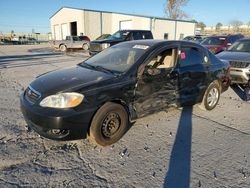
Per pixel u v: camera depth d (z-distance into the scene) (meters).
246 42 8.45
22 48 27.11
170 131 4.11
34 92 3.41
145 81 3.82
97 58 4.61
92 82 3.39
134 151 3.42
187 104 4.75
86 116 3.22
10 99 5.74
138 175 2.88
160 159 3.23
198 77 4.77
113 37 15.25
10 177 2.78
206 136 3.96
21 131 3.94
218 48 12.04
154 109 4.09
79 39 23.50
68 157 3.23
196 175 2.90
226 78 5.57
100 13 32.50
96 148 3.48
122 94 3.56
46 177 2.80
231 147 3.61
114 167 3.03
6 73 9.53
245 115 5.05
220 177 2.88
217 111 5.27
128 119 3.79
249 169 3.05
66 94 3.15
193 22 36.41
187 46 4.65
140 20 31.17
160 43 4.25
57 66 11.82
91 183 2.71
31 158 3.18
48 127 3.11
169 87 4.23
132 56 4.02
